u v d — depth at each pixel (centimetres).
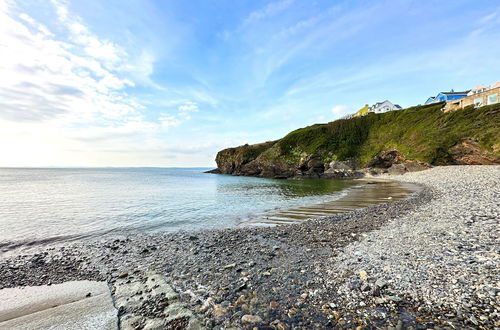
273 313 427
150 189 3444
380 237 870
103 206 1933
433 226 930
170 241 995
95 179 6319
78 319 445
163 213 1642
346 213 1442
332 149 6706
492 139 3547
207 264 707
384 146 5744
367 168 5531
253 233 1059
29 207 1891
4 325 430
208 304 472
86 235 1138
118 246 946
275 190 3192
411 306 412
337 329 373
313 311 426
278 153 7362
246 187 3722
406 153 4909
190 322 416
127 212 1678
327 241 879
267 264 681
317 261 679
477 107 4300
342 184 3969
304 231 1054
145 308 473
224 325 403
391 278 517
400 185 3161
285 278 574
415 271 537
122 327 414
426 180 3362
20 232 1189
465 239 725
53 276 670
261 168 7544
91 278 651
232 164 9112
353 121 7425
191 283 580
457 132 4178
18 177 7394
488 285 438
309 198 2306
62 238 1091
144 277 636
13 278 661
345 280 534
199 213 1633
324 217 1355
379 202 1867
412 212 1295
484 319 354
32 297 545
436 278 493
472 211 1105
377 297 448
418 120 5728
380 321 381
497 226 820
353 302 443
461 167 3562
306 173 6319
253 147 8950
